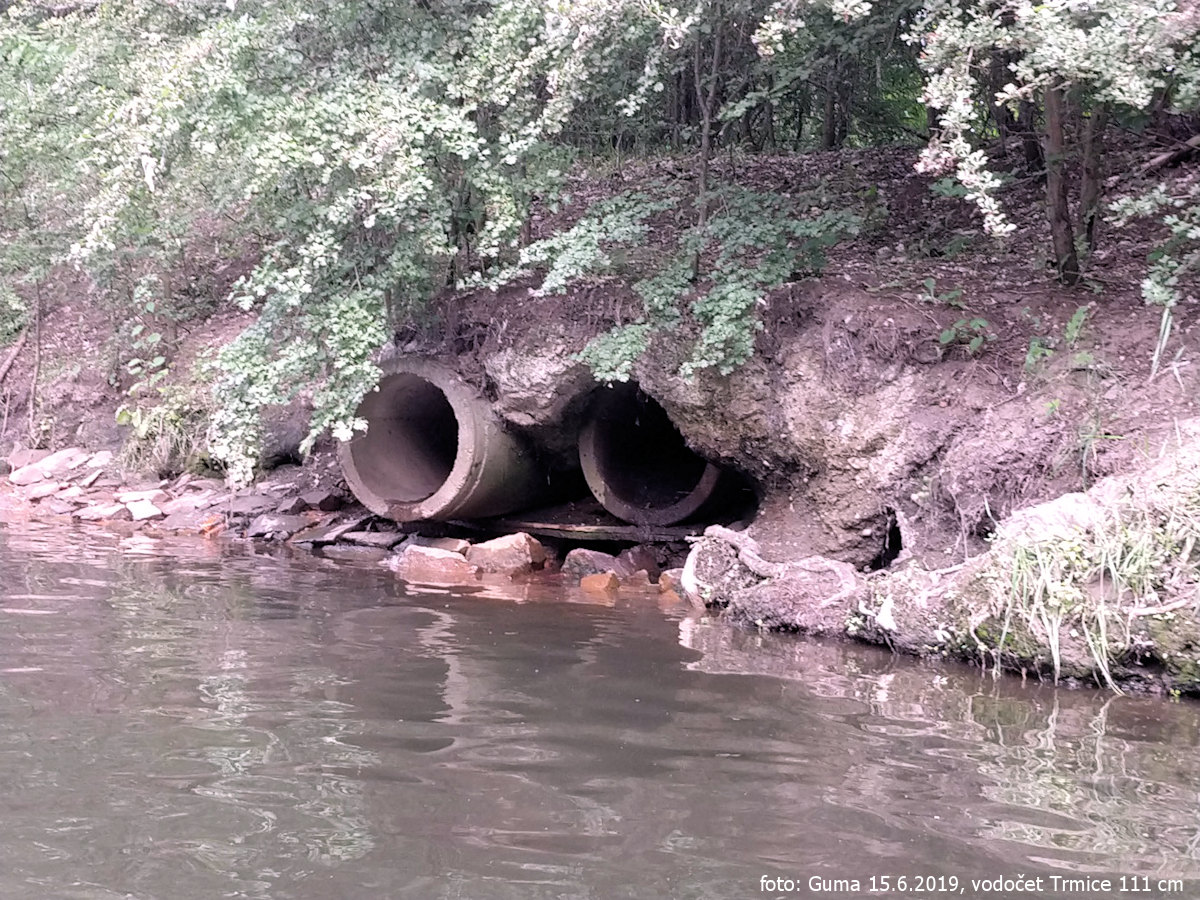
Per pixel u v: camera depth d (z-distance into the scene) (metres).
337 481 11.20
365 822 3.52
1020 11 6.33
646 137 11.98
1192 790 4.11
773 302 8.46
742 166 12.95
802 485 8.52
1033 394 7.47
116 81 10.78
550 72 7.89
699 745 4.45
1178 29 5.96
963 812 3.80
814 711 5.04
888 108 14.08
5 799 3.58
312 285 8.36
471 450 9.65
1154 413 6.99
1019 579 6.07
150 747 4.14
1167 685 5.61
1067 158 8.58
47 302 15.71
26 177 13.63
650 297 8.47
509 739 4.43
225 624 6.38
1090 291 8.36
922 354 7.92
